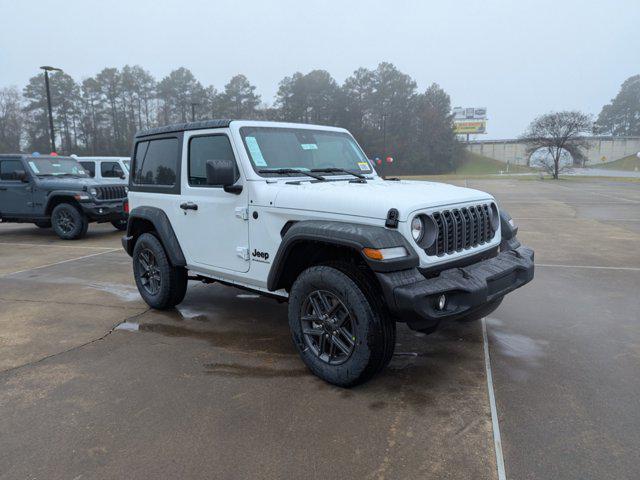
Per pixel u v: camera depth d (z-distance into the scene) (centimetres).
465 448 255
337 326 322
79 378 345
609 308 500
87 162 1330
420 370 354
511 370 353
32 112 7644
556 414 289
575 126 5278
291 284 372
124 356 384
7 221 1106
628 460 244
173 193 452
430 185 390
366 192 324
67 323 466
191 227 435
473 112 13875
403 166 8331
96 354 389
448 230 318
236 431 273
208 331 441
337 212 315
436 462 244
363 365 305
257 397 313
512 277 354
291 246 330
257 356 381
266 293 389
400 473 236
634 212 1468
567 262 728
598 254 790
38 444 263
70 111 7788
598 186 3259
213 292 576
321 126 458
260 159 384
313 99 8044
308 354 341
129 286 612
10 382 340
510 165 11562
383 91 8406
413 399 309
